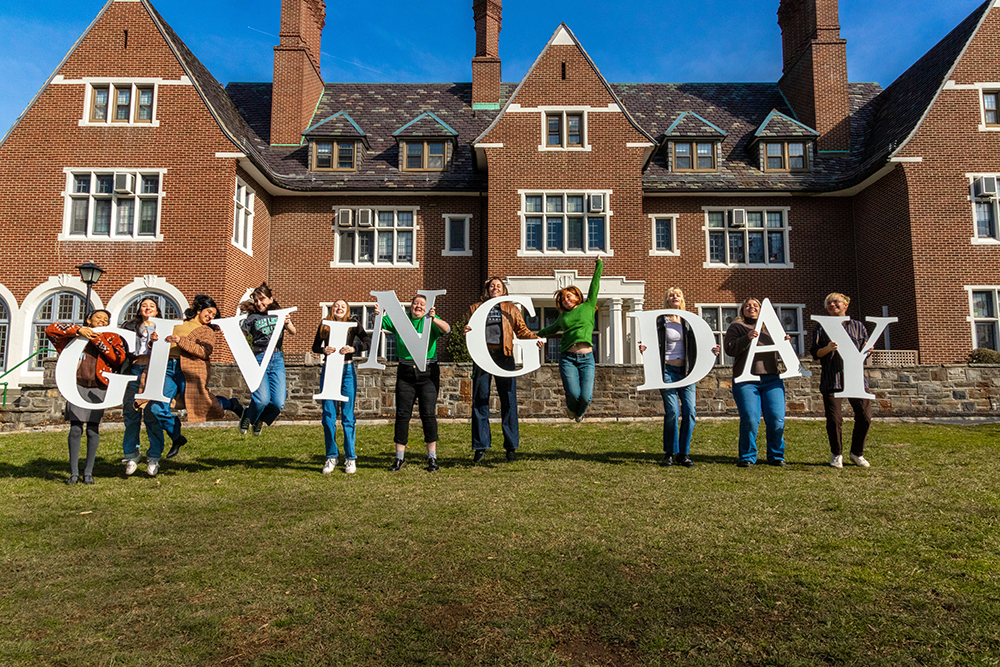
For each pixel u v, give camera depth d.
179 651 2.87
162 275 16.94
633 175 18.88
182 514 5.00
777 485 5.80
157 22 17.80
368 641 2.95
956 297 17.03
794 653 2.82
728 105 23.39
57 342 6.30
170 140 17.39
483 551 4.04
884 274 18.47
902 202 17.66
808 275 19.88
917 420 10.95
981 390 11.49
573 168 18.92
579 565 3.79
